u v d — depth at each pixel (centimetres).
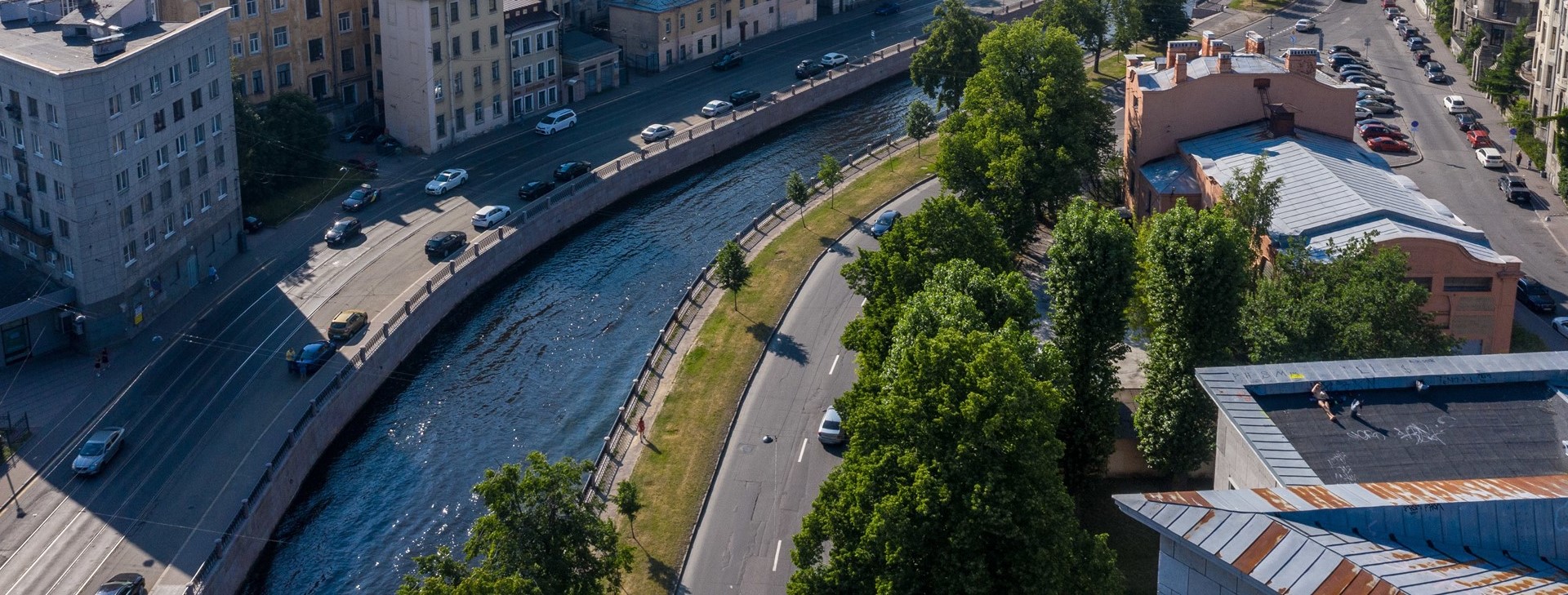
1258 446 7888
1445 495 6638
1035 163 15150
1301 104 15400
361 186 18388
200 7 18625
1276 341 10619
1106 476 11844
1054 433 10056
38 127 14000
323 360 14100
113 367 14175
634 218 18512
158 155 14950
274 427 13050
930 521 8838
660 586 10762
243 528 11556
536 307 16138
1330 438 8038
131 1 15412
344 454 13325
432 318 15438
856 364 13362
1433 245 12150
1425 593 5922
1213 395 8419
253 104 19600
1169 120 15625
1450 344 10831
